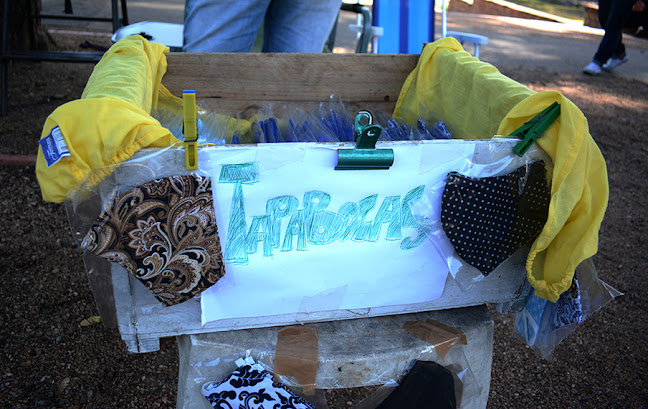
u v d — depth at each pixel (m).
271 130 1.68
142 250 1.08
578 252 1.23
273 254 1.19
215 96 1.89
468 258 1.28
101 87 1.20
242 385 1.26
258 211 1.13
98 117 1.01
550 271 1.30
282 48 2.38
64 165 1.01
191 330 1.27
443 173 1.19
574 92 5.32
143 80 1.39
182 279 1.13
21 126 3.36
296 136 1.74
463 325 1.40
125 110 1.04
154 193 1.04
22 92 3.87
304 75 1.92
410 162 1.15
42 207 2.70
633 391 2.05
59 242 2.48
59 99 3.81
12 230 2.52
